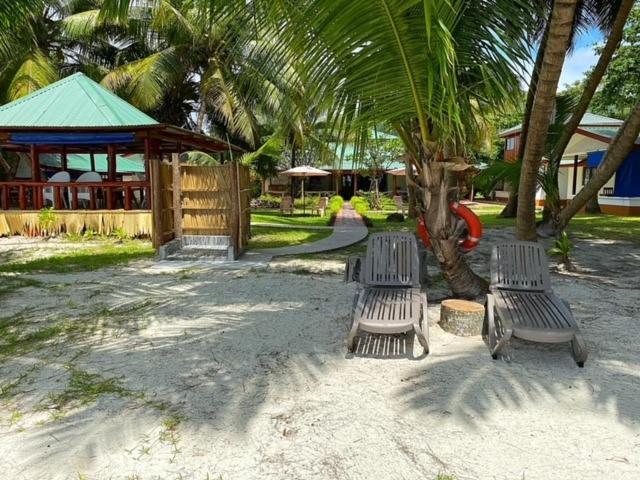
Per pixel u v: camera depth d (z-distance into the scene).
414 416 3.33
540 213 20.41
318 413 3.38
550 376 3.97
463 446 2.97
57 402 3.56
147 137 12.26
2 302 6.40
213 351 4.59
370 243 5.62
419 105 4.54
